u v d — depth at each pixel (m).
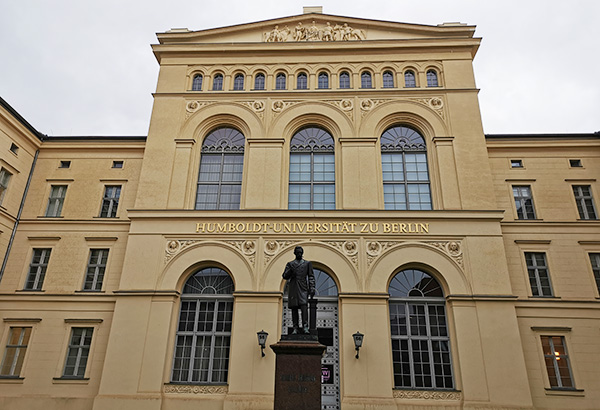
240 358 19.34
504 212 22.45
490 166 24.08
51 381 20.58
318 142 24.25
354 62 25.39
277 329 19.81
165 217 21.95
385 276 20.53
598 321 20.58
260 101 24.72
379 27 26.22
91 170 25.17
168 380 19.59
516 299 19.69
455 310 19.78
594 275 21.81
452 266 20.61
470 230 21.06
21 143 24.53
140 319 20.19
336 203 22.53
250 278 20.81
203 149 24.42
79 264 22.97
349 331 19.56
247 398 18.70
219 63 25.89
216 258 21.23
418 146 23.86
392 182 23.14
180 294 21.16
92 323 21.52
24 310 22.03
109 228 23.66
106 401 18.89
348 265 20.80
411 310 20.52
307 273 14.67
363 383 18.70
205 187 23.61
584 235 22.31
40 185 25.00
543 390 19.47
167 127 24.28
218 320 20.78
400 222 21.42
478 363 18.84
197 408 18.88
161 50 25.98
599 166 23.84
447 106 23.97
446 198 21.98
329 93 24.59
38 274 23.06
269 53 25.86
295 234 21.39
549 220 22.78
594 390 19.39
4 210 23.06
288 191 23.09
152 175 23.08
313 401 12.48
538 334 20.48
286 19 26.50
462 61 24.98
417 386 19.17
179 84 25.41
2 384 20.66
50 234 23.66
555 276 21.64
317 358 12.92
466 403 18.25
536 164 24.03
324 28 26.41
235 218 21.81
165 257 21.36
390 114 24.05
